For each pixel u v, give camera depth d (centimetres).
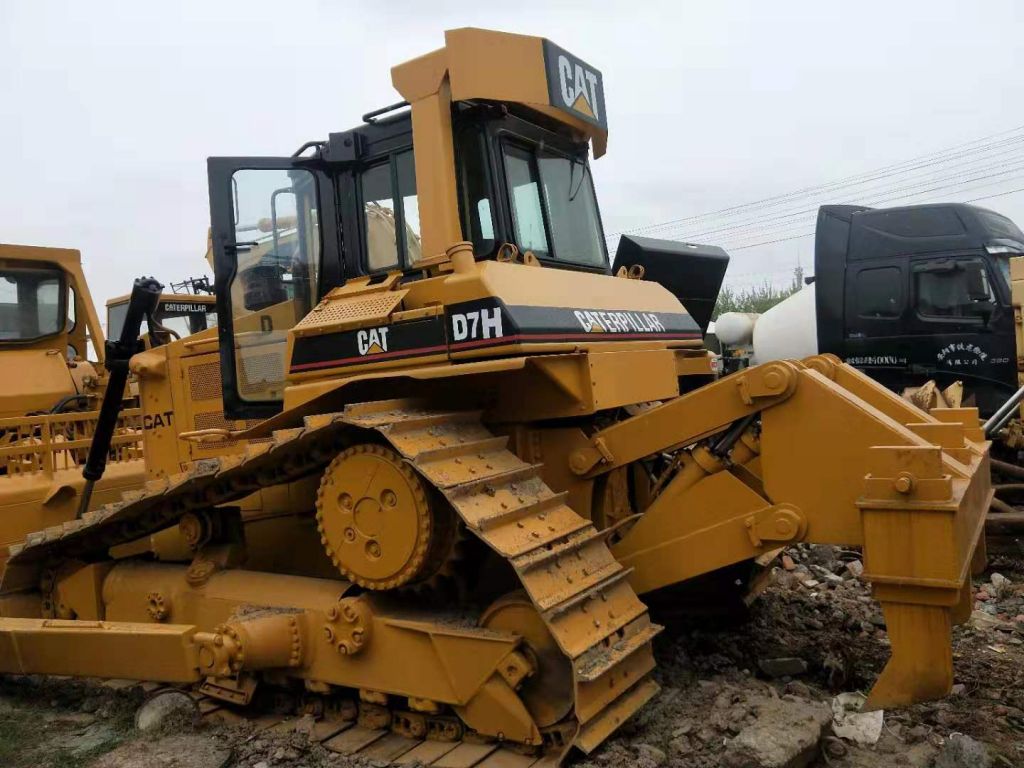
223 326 488
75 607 525
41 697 486
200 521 471
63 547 532
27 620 487
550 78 451
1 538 616
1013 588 607
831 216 1034
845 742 351
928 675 328
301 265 477
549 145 492
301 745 380
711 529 392
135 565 513
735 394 387
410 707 379
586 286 452
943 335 945
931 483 323
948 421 464
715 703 377
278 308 479
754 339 1373
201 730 413
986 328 920
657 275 593
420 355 398
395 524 371
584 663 331
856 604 551
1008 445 812
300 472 435
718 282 652
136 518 505
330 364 430
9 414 759
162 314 1098
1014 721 370
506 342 371
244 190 481
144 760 372
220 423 527
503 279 389
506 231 436
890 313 980
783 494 377
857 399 370
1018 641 485
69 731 432
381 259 456
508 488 375
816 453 368
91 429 709
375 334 412
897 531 329
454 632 364
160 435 562
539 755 351
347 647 390
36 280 845
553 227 489
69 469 680
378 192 459
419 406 402
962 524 332
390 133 453
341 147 459
